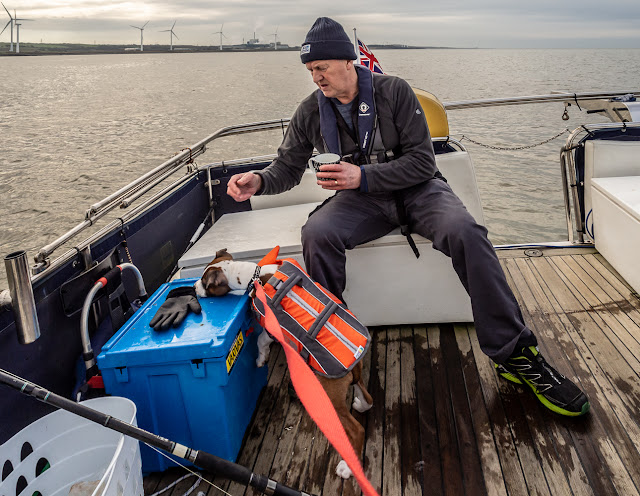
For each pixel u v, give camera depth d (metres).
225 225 3.25
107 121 53.75
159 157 33.44
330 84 2.39
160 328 1.98
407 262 2.79
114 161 33.06
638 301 3.10
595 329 2.83
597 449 1.97
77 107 74.25
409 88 2.49
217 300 2.23
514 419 2.17
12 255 1.55
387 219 2.67
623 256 3.34
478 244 2.24
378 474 1.93
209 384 1.88
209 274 2.22
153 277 2.96
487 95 45.78
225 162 3.81
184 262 2.73
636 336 2.73
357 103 2.49
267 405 2.40
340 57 2.32
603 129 3.82
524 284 3.43
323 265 2.49
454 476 1.89
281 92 78.12
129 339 1.95
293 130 2.72
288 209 3.50
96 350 2.25
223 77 145.62
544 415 2.18
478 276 2.22
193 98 75.38
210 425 1.94
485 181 16.81
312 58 2.32
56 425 1.74
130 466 1.57
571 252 3.88
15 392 1.82
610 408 2.20
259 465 2.02
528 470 1.90
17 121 58.84
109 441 1.78
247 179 2.61
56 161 33.66
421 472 1.92
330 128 2.54
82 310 2.09
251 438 2.18
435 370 2.55
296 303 1.90
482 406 2.26
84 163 32.66
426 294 2.85
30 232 20.67
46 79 171.50
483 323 2.24
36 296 1.93
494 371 2.50
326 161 2.36
